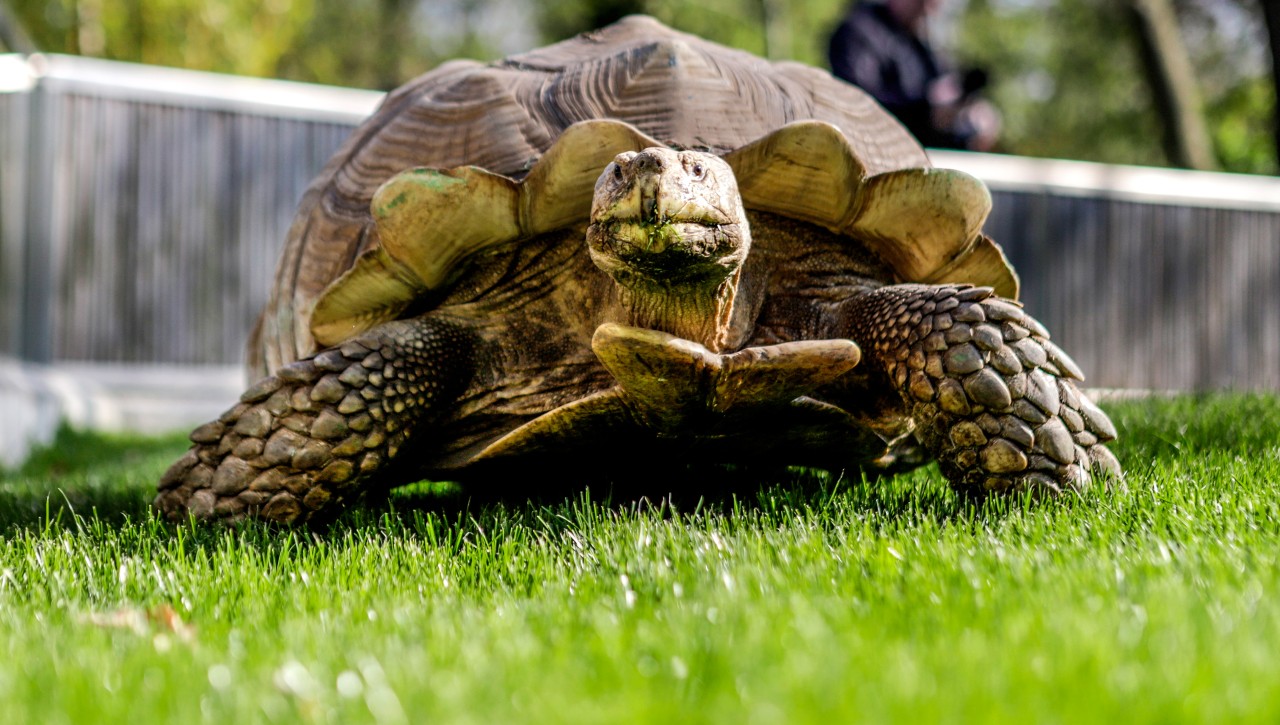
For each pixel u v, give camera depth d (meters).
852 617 1.94
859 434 3.35
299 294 3.96
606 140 3.13
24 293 9.81
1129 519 2.73
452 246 3.37
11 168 9.81
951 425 3.11
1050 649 1.68
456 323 3.54
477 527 2.91
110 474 5.64
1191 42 22.17
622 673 1.67
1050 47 25.78
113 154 10.09
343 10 31.02
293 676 1.71
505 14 32.09
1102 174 11.98
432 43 32.22
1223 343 12.43
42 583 2.60
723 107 3.55
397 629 2.04
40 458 7.70
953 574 2.19
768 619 1.91
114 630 2.13
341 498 3.41
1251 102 21.61
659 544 2.55
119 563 2.77
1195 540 2.38
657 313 3.04
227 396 10.37
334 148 10.76
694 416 3.11
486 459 3.32
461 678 1.67
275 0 20.09
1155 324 12.18
